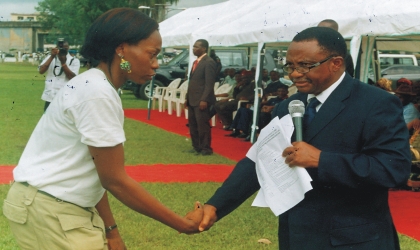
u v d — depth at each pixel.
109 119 2.72
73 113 2.71
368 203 2.86
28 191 2.81
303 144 2.83
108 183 2.79
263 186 2.99
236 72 18.58
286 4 11.26
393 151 2.77
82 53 2.91
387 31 8.02
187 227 3.10
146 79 2.92
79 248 2.79
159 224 6.10
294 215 2.91
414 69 21.64
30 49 73.12
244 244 5.55
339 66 2.92
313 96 3.01
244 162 3.25
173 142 12.52
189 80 11.02
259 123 12.95
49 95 10.67
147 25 2.86
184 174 8.93
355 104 2.86
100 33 2.84
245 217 6.40
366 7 8.45
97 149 2.70
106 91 2.73
